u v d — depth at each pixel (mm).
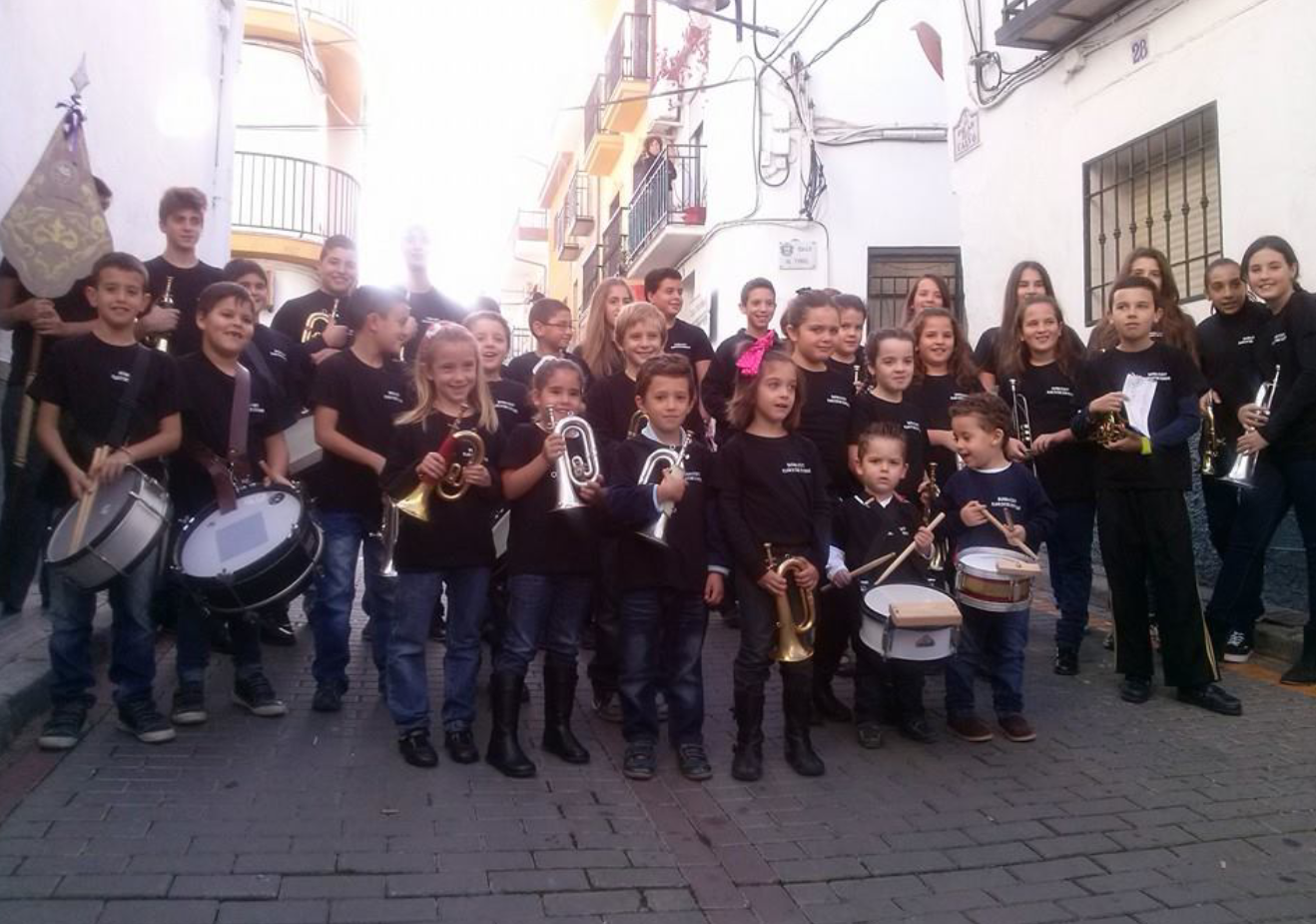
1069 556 6938
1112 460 6398
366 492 5980
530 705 6254
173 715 5520
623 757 5426
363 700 6109
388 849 4309
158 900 3818
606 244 25906
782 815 4840
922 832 4691
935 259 16500
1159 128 8875
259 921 3729
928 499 6211
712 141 18141
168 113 10852
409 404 5910
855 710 5828
